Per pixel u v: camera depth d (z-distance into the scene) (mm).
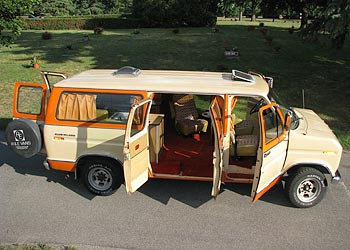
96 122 6734
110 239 5855
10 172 8148
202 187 7543
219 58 23516
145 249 5633
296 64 21250
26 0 12133
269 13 29922
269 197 7168
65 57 23797
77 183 7699
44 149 7375
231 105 6699
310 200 6770
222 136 6398
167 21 45094
